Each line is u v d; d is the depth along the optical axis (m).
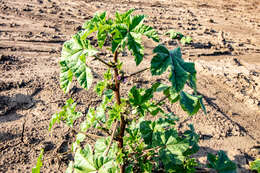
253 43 7.99
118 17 1.54
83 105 4.31
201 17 10.11
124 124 2.12
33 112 4.05
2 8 8.00
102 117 2.17
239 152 3.76
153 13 9.77
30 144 3.51
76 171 1.91
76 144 2.33
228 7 12.16
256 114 4.66
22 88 4.49
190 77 1.72
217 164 3.02
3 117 3.88
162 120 2.63
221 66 6.21
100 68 5.34
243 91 5.27
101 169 1.81
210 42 7.57
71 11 8.73
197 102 1.98
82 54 1.55
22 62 5.29
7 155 3.32
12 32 6.52
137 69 5.57
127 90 4.79
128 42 1.47
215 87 5.34
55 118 2.20
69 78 1.70
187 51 6.83
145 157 2.74
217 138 3.98
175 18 9.48
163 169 3.27
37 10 8.34
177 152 2.39
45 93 4.47
